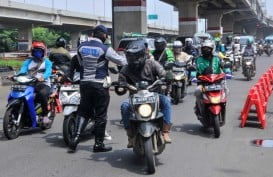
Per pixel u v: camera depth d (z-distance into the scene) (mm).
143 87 6824
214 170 6887
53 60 11523
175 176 6590
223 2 81062
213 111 9070
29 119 9367
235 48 29438
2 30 68125
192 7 63938
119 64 7754
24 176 6699
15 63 27906
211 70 9438
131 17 39906
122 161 7473
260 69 30516
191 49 20672
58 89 10406
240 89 18312
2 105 14297
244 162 7332
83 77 7898
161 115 6746
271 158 7562
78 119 8141
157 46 11617
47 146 8617
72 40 93250
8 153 8086
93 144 8719
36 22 72562
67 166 7211
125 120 7055
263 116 10250
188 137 9258
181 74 14023
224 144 8617
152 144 6750
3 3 59969
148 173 6734
